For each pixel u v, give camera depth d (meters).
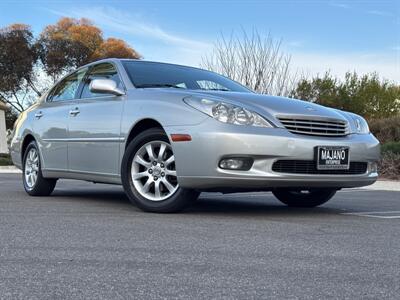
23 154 7.05
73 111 5.98
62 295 2.45
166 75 5.78
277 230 4.13
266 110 4.64
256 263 3.04
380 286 2.63
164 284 2.62
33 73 43.69
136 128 5.14
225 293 2.49
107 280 2.68
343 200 6.97
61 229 4.06
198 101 4.69
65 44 43.59
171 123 4.70
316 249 3.45
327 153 4.66
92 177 5.65
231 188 4.62
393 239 3.87
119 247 3.42
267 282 2.67
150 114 4.90
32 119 6.88
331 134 4.83
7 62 42.28
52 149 6.30
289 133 4.57
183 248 3.40
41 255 3.19
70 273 2.80
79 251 3.30
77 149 5.84
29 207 5.44
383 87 30.69
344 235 3.99
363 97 29.89
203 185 4.57
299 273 2.85
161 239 3.68
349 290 2.56
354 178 4.91
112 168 5.35
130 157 5.03
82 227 4.15
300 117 4.68
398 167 12.13
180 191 4.76
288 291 2.53
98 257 3.15
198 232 3.96
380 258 3.23
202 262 3.05
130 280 2.68
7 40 42.03
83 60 44.22
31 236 3.77
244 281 2.68
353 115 5.31
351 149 4.85
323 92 28.69
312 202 5.80
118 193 7.25
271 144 4.47
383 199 7.17
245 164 4.49
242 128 4.48
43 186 6.62
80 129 5.78
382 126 15.34
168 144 4.79
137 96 5.20
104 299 2.40
